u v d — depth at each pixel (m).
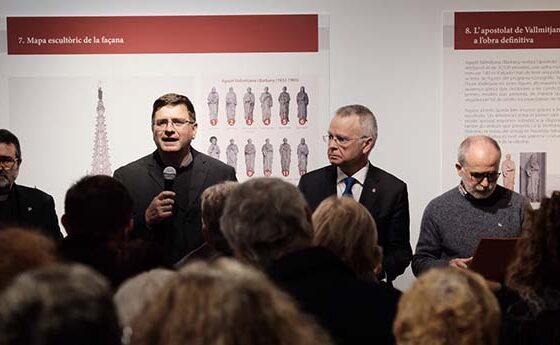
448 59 5.21
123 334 1.48
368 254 2.79
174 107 4.52
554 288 2.65
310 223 2.50
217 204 3.15
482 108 5.24
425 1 5.20
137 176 4.61
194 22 5.23
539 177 5.25
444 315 1.80
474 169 4.30
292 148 5.27
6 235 1.97
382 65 5.23
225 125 5.28
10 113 5.26
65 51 5.24
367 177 4.44
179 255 4.49
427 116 5.23
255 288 1.30
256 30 5.23
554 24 5.20
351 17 5.22
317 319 2.22
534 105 5.23
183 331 1.26
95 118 5.27
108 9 5.24
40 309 1.24
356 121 4.34
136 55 5.25
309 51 5.23
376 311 2.25
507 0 5.20
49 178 5.29
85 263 2.65
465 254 4.39
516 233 4.37
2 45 5.24
